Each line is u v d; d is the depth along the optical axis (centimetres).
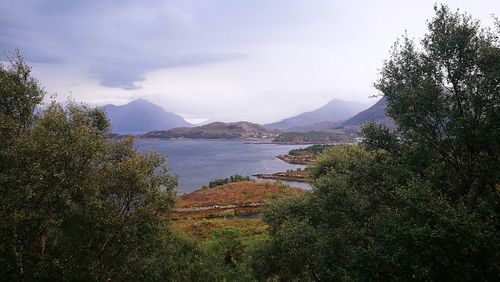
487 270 1359
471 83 1698
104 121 2006
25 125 1728
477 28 1764
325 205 2081
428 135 1842
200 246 3164
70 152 1476
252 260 2747
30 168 1361
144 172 1769
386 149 2016
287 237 2367
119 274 1711
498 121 1533
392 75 1984
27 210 1387
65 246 1600
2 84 1633
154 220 1730
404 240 1438
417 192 1487
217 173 14612
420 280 1406
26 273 1438
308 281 2434
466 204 1561
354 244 1822
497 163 1582
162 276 1959
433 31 1866
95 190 1573
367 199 1909
